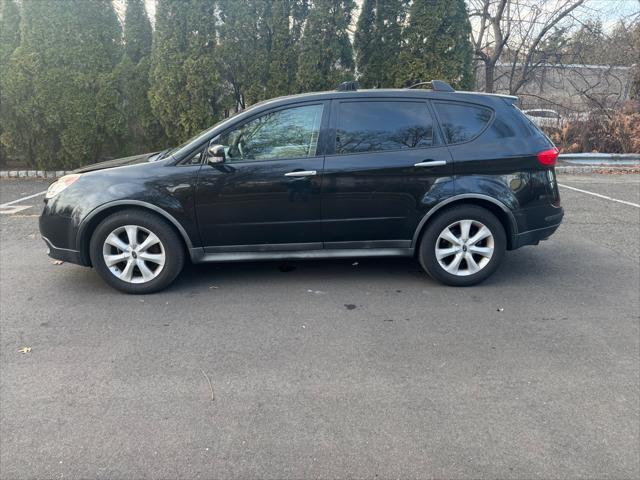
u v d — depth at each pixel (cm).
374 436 257
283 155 430
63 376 312
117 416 274
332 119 434
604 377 309
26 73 987
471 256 448
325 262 525
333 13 1013
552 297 430
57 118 1002
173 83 1008
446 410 278
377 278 477
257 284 462
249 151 429
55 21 975
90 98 1020
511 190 437
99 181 423
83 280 472
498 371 315
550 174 449
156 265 438
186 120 1028
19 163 1155
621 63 1359
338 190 428
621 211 750
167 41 995
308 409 279
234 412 277
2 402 286
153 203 418
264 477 231
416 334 364
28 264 517
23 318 393
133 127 1092
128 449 249
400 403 284
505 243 449
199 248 436
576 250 562
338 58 1038
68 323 384
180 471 235
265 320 388
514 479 229
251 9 1019
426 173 429
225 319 390
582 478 229
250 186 423
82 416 274
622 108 1305
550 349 342
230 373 315
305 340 356
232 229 432
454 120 441
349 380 307
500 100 452
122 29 1069
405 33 1040
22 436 258
